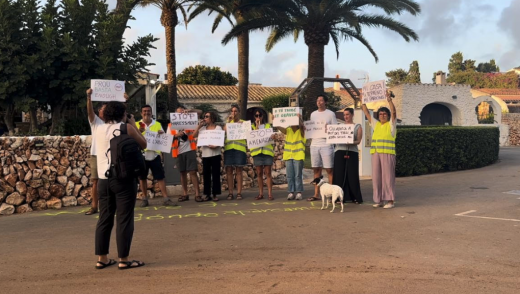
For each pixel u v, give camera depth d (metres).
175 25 18.45
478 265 5.01
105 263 5.11
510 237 6.18
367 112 8.79
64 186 9.27
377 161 8.40
